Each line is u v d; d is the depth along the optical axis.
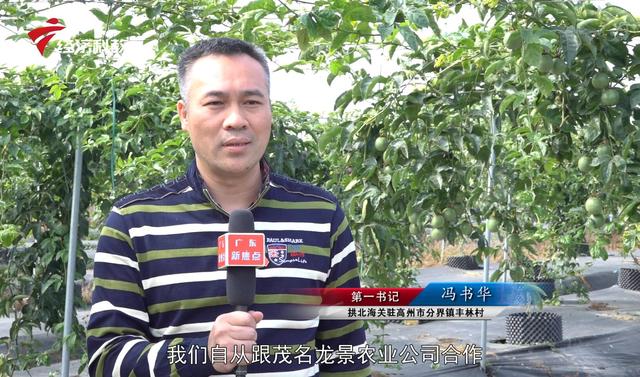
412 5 2.82
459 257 14.45
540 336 8.05
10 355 7.32
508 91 3.45
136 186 6.12
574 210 6.04
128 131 5.40
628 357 7.25
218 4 4.00
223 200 1.73
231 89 1.60
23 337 8.50
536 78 3.13
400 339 8.57
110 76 5.16
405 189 3.82
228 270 1.56
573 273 8.80
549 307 10.70
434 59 3.59
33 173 5.95
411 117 3.58
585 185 6.01
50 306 6.00
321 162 5.88
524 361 7.21
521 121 4.28
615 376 6.70
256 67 1.64
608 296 12.00
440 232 3.85
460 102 3.58
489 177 4.15
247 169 1.65
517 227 4.17
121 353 1.56
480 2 3.05
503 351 7.61
